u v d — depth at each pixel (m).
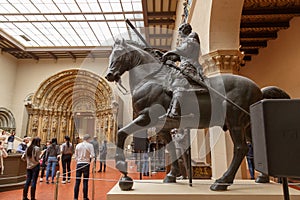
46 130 18.98
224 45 4.78
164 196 2.30
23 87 20.02
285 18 7.99
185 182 3.03
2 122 18.47
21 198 5.52
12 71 19.78
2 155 6.52
